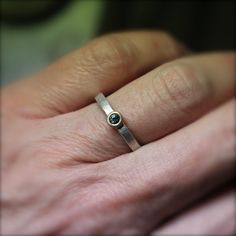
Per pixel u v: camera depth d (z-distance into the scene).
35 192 0.13
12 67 0.22
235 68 0.13
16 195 0.14
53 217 0.13
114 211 0.13
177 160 0.12
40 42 0.22
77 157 0.12
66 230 0.14
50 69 0.13
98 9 0.22
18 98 0.14
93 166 0.12
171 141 0.12
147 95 0.11
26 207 0.14
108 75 0.12
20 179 0.14
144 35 0.12
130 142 0.12
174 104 0.11
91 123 0.12
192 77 0.12
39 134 0.13
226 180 0.13
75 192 0.13
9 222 0.14
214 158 0.12
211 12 0.20
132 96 0.12
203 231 0.13
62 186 0.13
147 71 0.12
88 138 0.12
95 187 0.12
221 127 0.12
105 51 0.11
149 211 0.13
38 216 0.14
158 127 0.12
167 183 0.12
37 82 0.13
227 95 0.12
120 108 0.11
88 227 0.13
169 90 0.11
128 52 0.12
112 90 0.12
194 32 0.20
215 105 0.12
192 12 0.20
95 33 0.21
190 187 0.12
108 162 0.12
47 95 0.13
